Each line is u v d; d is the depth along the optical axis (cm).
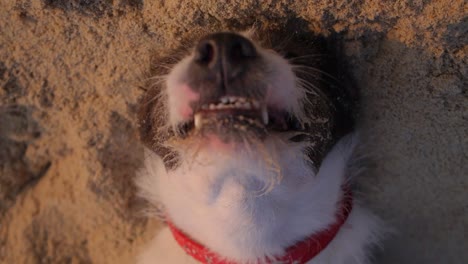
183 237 38
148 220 44
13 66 39
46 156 44
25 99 41
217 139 30
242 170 31
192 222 37
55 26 36
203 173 33
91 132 41
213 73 30
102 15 35
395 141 38
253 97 30
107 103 40
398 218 42
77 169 43
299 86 32
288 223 36
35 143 43
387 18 32
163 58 36
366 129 38
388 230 42
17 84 40
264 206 34
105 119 41
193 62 30
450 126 36
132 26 35
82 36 37
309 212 36
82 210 44
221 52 30
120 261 45
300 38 35
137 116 38
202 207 35
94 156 42
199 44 30
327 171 37
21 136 43
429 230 42
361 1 32
